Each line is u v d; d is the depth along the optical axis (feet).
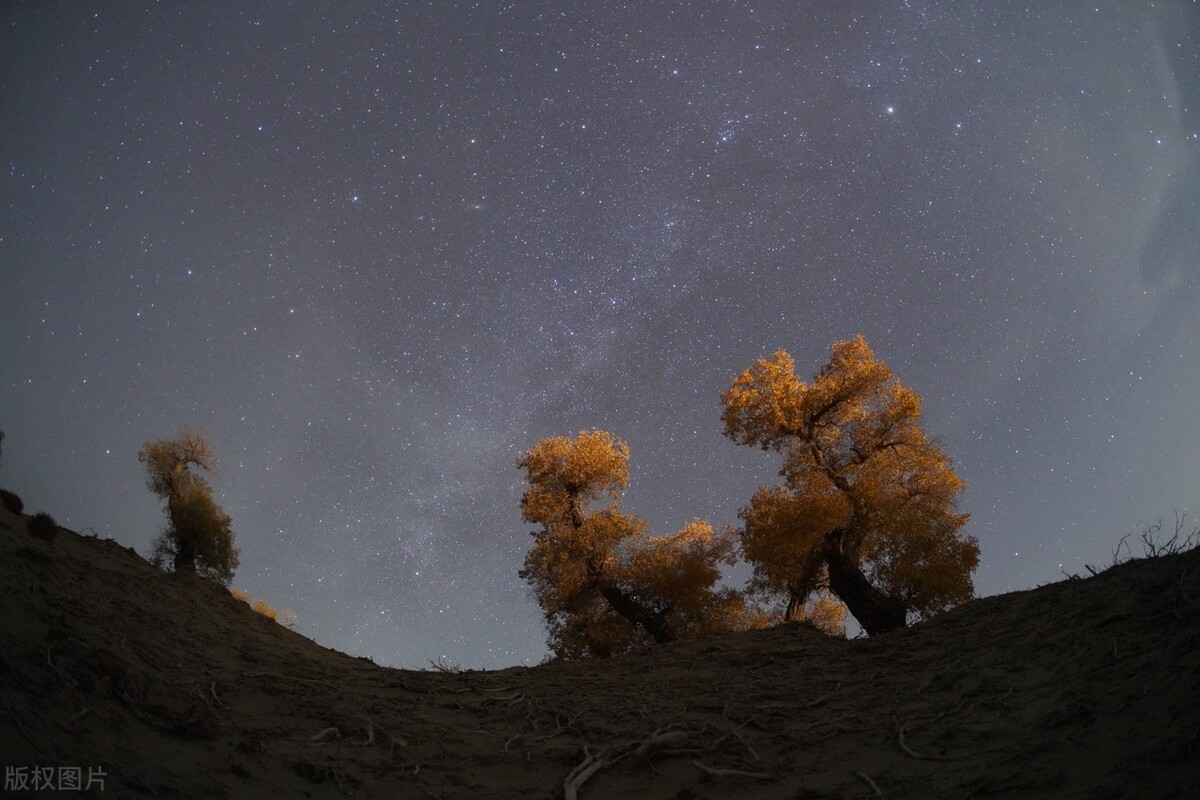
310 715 28.66
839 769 25.68
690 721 30.50
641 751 26.66
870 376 76.18
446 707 33.04
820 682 35.83
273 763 23.79
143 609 36.24
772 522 70.85
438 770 25.55
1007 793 21.85
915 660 36.14
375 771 24.79
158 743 22.59
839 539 72.84
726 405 78.48
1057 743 23.81
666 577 77.46
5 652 22.84
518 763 26.53
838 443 77.82
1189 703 23.00
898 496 72.74
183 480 77.51
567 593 78.54
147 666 27.99
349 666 41.39
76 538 45.16
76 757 19.76
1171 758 20.80
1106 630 31.01
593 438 83.51
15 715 19.94
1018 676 30.35
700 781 25.11
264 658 36.50
